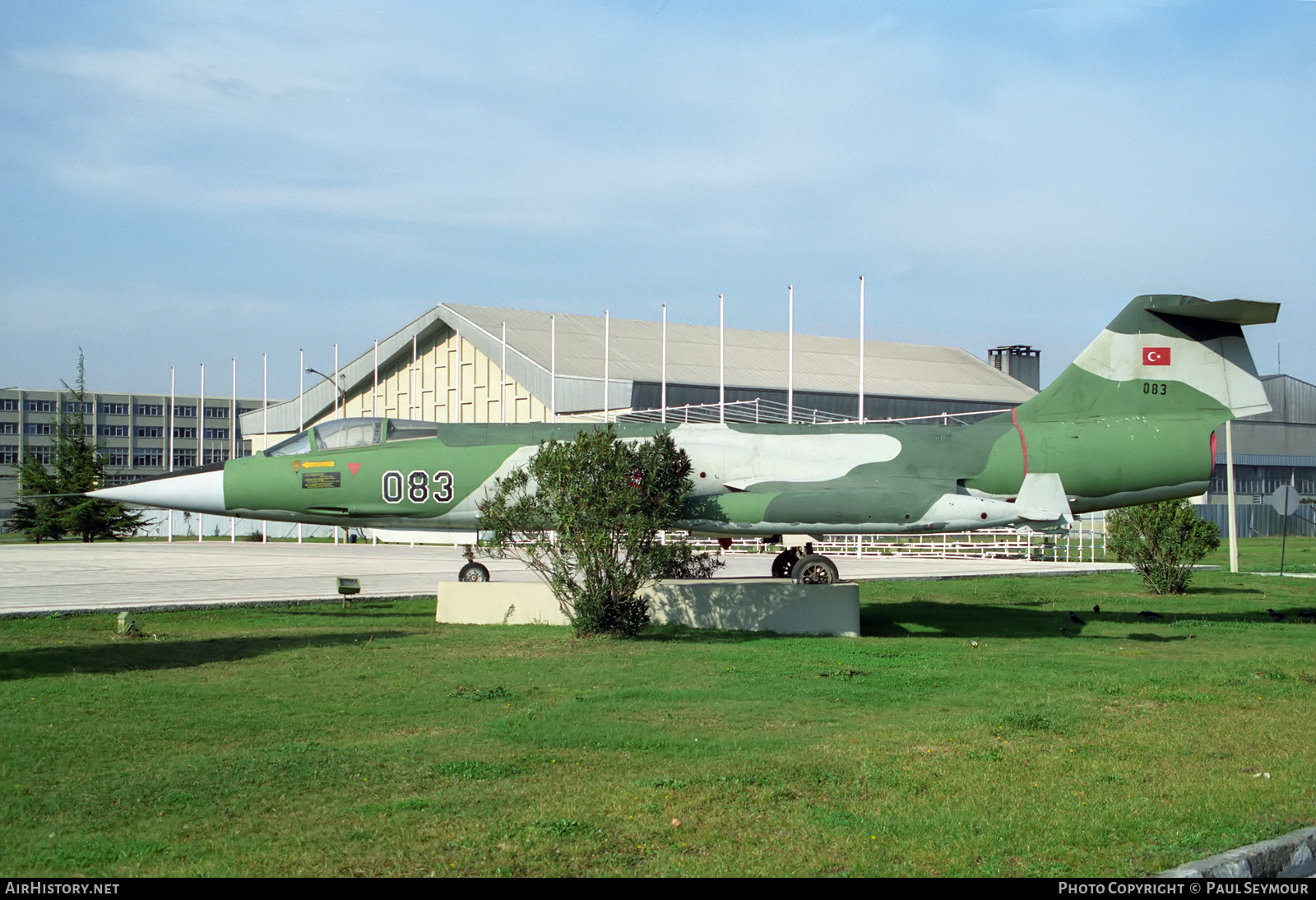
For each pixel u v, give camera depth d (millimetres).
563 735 9031
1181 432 19000
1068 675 12367
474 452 19359
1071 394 19438
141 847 6152
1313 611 19844
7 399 115438
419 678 11930
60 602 20109
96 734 8961
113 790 7332
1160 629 17828
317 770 7840
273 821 6652
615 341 61562
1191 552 23797
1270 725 9547
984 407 62344
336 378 64000
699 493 18797
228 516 20281
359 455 19594
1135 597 23250
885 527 17328
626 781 7605
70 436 63156
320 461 19594
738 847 6234
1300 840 6477
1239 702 10617
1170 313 19109
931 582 26938
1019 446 18969
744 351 64625
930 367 70125
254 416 76438
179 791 7281
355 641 15148
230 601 20016
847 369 64312
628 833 6430
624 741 8844
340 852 6059
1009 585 26078
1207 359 19312
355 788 7395
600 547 15469
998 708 10375
